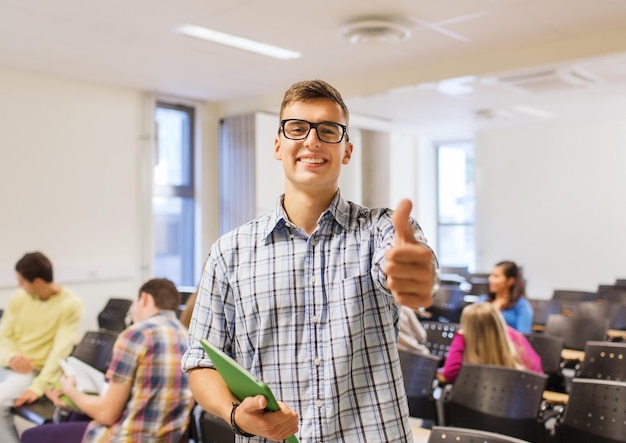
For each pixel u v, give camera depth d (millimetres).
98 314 5676
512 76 5270
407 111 7422
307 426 1124
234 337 1238
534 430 2445
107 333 3527
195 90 6406
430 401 2838
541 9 4020
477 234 9102
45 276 3781
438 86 5684
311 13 4051
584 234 8164
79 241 5828
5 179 5340
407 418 1170
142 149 6340
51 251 5625
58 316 3803
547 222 8477
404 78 5652
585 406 2326
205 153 7000
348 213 1227
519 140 8742
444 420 2707
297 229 1197
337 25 4312
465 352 3008
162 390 2473
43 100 5602
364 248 1174
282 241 1205
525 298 4445
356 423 1127
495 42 4797
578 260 8211
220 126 7078
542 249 8508
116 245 6121
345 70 5660
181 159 6926
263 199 6621
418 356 2945
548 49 4805
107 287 6043
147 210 6348
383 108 7195
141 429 2439
